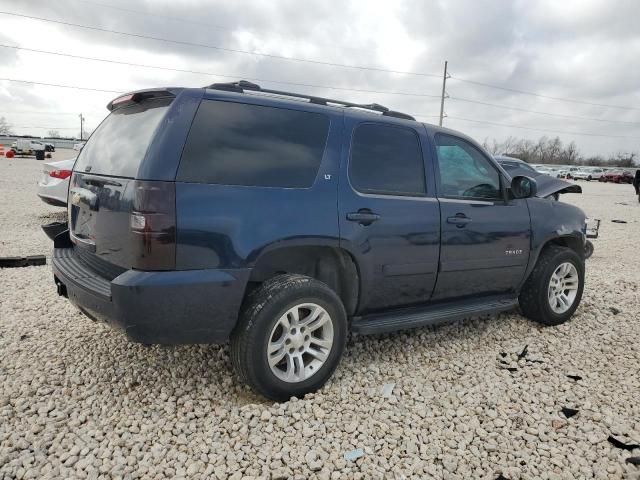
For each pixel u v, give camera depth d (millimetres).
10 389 3123
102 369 3455
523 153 92500
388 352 3984
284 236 3016
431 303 4020
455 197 4008
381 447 2697
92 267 3219
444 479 2465
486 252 4137
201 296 2768
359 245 3365
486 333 4473
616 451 2717
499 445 2770
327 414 2979
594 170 57031
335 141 3367
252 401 3115
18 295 5023
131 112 3264
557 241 5090
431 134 3971
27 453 2496
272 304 2947
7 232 8500
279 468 2469
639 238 11820
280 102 3229
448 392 3336
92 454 2512
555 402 3256
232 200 2857
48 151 46562
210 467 2445
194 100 2895
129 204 2701
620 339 4402
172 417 2879
